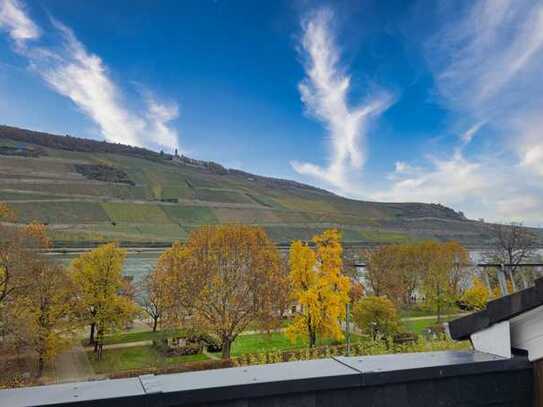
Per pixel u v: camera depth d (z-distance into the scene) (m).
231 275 20.69
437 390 1.35
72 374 19.12
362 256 39.38
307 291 18.92
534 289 1.38
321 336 19.47
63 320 20.67
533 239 27.61
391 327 21.14
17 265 17.17
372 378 1.27
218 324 19.45
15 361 18.61
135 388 1.12
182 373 1.27
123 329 24.92
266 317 20.06
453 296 28.36
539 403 1.42
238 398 1.15
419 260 32.84
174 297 21.27
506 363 1.43
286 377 1.22
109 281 22.23
